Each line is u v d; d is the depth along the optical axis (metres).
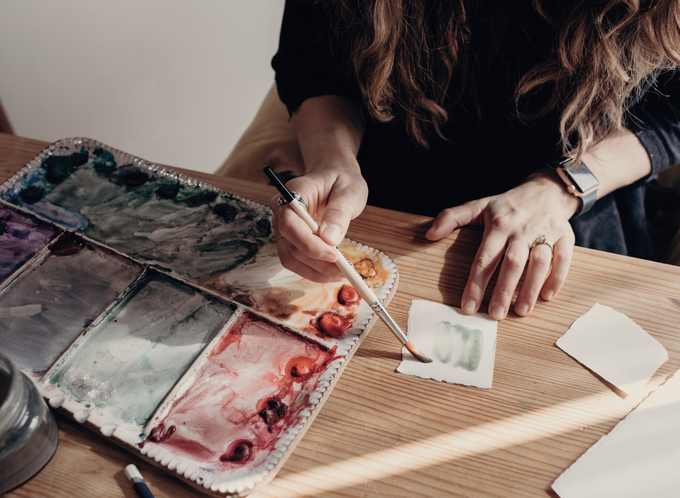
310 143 0.88
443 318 0.65
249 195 0.80
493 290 0.68
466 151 1.04
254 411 0.52
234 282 0.66
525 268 0.71
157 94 1.99
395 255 0.73
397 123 1.03
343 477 0.49
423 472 0.50
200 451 0.49
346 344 0.59
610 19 0.77
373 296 0.58
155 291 0.63
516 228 0.73
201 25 1.86
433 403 0.55
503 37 0.88
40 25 1.71
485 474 0.50
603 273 0.70
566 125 0.87
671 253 1.14
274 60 1.07
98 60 1.84
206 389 0.54
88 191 0.77
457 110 0.99
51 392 0.52
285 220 0.59
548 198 0.79
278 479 0.49
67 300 0.62
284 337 0.59
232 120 2.17
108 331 0.59
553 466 0.50
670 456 0.51
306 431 0.52
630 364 0.59
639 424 0.53
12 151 0.85
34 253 0.68
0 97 1.85
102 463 0.49
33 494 0.47
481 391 0.57
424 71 0.89
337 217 0.62
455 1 0.80
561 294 0.68
